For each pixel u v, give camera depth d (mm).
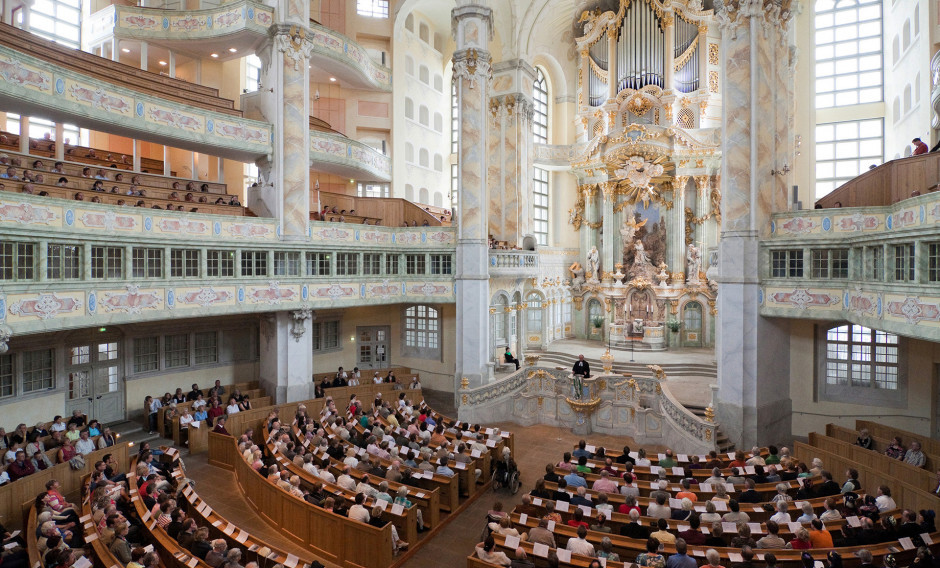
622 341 33156
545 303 34062
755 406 19422
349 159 28016
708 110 33219
